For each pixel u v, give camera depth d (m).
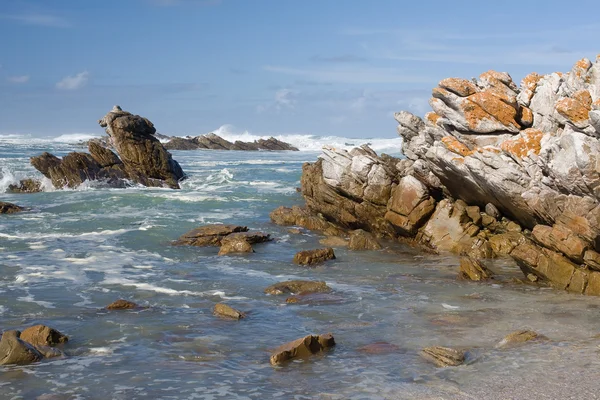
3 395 10.34
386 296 16.80
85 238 24.98
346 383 10.67
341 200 27.80
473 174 21.77
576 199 17.89
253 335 13.47
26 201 36.03
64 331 13.65
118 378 11.06
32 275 18.80
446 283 18.34
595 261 17.33
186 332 13.65
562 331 13.56
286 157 82.31
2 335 12.45
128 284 17.92
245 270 20.02
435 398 9.95
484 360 11.66
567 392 10.08
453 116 23.16
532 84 23.09
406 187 24.83
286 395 10.24
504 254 22.22
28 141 110.56
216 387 10.64
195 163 67.00
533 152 20.34
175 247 23.66
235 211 32.81
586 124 17.91
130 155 45.44
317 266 20.78
